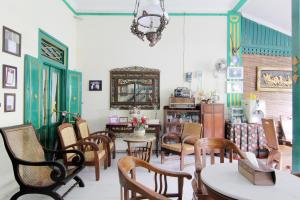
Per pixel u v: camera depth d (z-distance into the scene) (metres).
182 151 4.09
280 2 4.73
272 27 5.68
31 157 2.79
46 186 2.43
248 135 5.00
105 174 3.86
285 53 5.69
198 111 5.19
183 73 5.57
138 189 1.27
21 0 3.18
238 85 5.53
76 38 5.54
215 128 5.04
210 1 5.26
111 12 5.55
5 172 2.82
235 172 1.81
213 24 5.57
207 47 5.57
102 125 5.55
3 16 2.79
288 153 3.75
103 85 5.56
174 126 5.23
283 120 4.89
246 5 5.16
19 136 2.68
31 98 3.42
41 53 3.86
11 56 2.97
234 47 5.55
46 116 4.23
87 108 5.55
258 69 5.57
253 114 5.14
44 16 3.91
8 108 2.91
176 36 5.57
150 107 5.55
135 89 5.56
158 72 5.55
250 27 5.62
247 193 1.41
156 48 5.56
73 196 3.03
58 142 4.09
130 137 4.44
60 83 4.87
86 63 5.55
